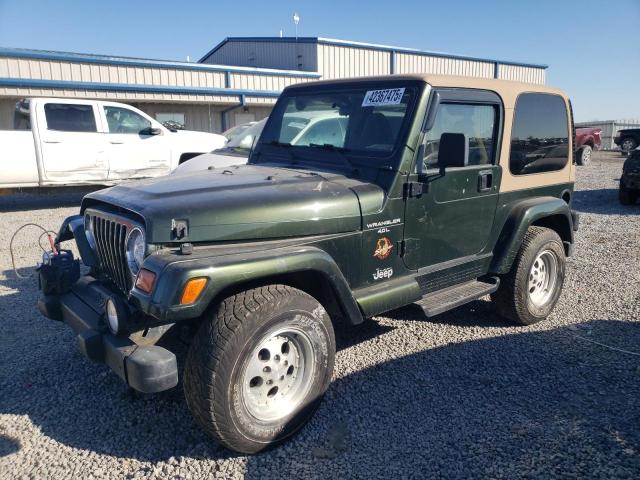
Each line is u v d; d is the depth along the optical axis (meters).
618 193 12.83
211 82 20.02
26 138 10.25
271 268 2.77
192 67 19.36
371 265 3.44
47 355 4.13
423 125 3.52
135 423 3.23
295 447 2.98
